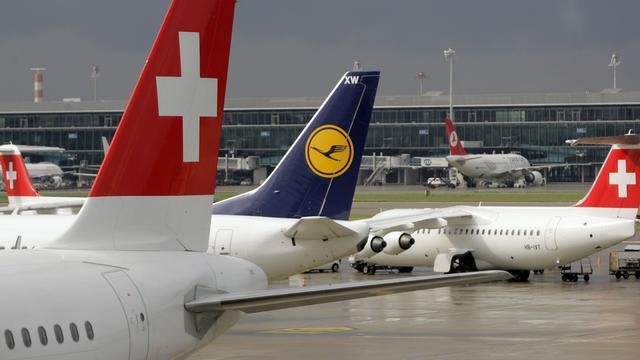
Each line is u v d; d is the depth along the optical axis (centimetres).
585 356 8100
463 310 11506
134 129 4316
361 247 9125
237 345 8706
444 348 8544
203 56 4450
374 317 10831
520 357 8056
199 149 4491
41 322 3484
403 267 17150
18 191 18162
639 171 14825
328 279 16025
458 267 15825
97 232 4253
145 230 4381
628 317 10744
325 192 9238
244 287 4588
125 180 4316
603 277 16300
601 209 15162
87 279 3853
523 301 12475
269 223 8925
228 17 4506
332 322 10400
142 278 4100
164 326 4084
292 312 11294
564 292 13688
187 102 4431
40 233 7800
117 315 3828
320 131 9206
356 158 9250
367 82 9219
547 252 15025
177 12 4366
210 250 8812
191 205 4506
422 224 15088
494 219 15600
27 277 3653
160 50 4350
